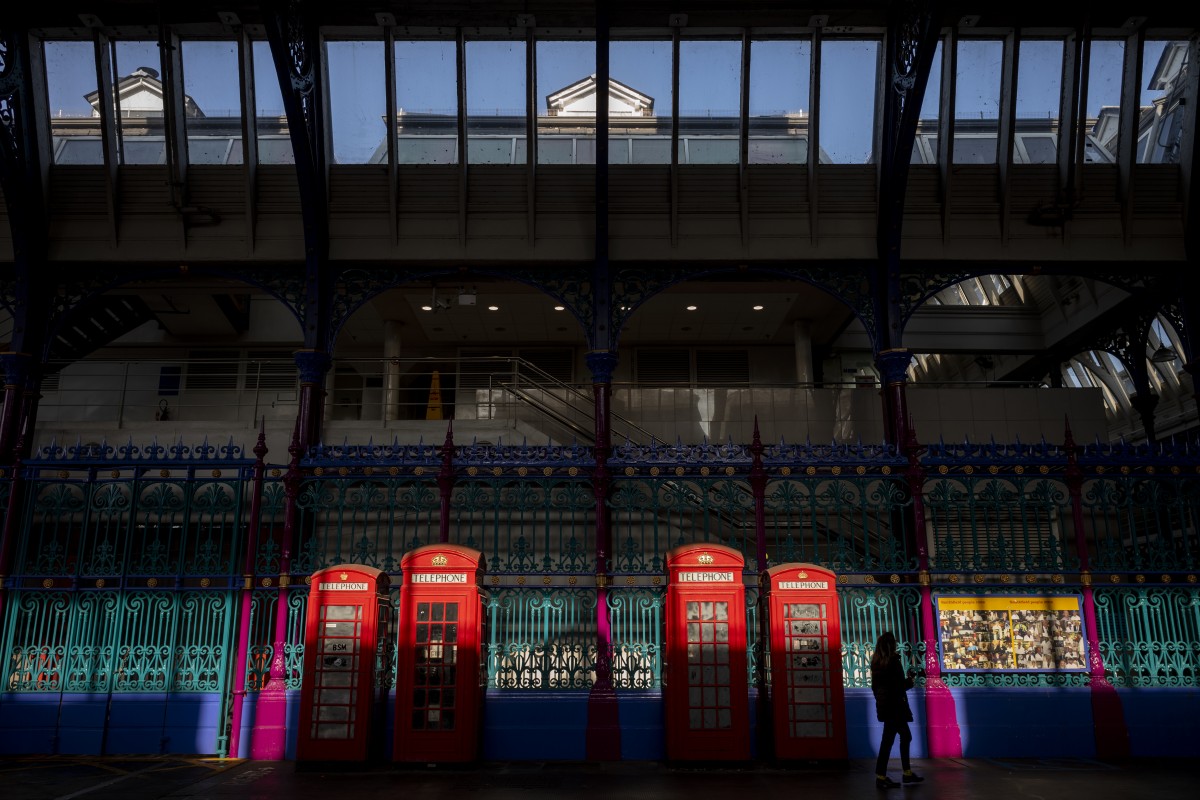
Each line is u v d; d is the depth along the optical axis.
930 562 11.90
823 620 10.29
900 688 9.37
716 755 10.12
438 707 10.16
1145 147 14.45
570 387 19.70
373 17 12.78
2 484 11.93
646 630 11.91
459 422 15.54
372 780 9.49
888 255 13.37
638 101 14.06
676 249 13.72
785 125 13.95
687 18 12.75
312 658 10.24
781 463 11.62
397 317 19.19
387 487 11.63
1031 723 10.92
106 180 13.39
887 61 13.03
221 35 13.16
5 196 12.93
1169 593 11.27
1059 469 11.65
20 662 11.26
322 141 13.34
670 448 11.74
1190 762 10.48
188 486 11.62
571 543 11.49
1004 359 20.78
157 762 10.52
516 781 9.43
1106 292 16.55
